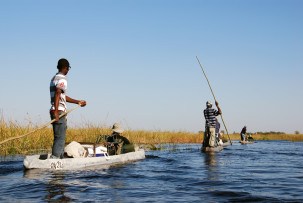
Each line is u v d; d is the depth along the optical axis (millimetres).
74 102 7367
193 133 26203
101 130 14633
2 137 11562
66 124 7023
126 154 9469
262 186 5453
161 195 4711
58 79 6746
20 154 11188
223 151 14172
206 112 14469
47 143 12773
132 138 16672
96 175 6402
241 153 12938
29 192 4738
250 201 4387
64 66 6934
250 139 27812
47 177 5984
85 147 8203
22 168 7074
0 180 5648
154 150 14953
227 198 4551
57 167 6879
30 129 12500
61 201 4238
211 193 4867
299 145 21203
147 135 22984
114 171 7070
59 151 7008
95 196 4574
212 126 14336
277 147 17984
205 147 14312
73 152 7477
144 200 4387
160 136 23078
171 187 5328
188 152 13508
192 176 6535
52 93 6852
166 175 6645
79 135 14242
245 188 5273
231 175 6711
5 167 7297
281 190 5113
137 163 8891
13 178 5848
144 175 6594
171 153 12914
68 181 5648
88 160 7625
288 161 9719
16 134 11922
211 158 10625
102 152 8586
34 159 6840
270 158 10719
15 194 4602
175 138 24266
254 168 7930
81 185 5328
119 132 9594
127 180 5961
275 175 6746
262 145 20969
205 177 6410
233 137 36062
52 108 6816
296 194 4816
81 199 4375
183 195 4719
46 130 13328
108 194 4723
